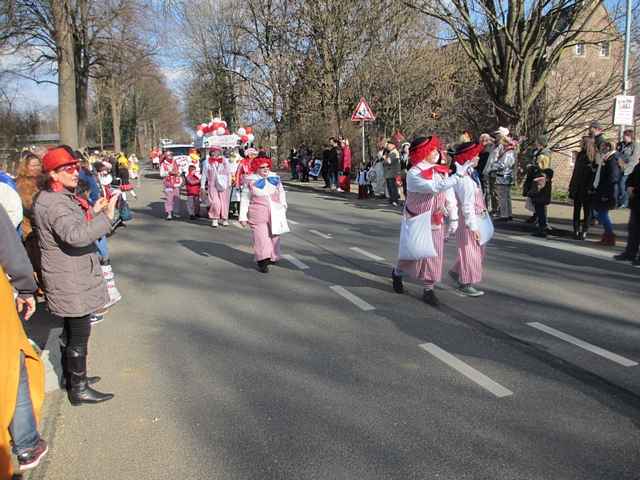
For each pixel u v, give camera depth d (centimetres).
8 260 324
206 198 1409
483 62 1720
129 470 328
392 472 317
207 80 3944
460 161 612
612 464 319
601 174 931
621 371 444
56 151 378
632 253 825
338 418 379
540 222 1041
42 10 1923
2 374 292
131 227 1280
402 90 2370
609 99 1816
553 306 612
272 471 322
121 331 566
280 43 2931
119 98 5294
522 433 354
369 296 668
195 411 396
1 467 284
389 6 2319
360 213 1412
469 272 645
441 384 427
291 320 589
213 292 705
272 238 805
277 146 3481
